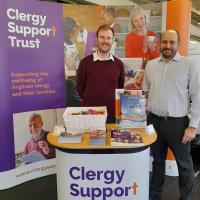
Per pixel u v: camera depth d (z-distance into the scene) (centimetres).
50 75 294
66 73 307
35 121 292
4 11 254
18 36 266
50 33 287
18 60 270
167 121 221
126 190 181
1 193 271
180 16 278
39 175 306
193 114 216
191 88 215
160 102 222
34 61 281
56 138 188
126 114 202
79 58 312
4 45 258
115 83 248
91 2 532
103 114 194
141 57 303
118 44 310
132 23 302
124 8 302
